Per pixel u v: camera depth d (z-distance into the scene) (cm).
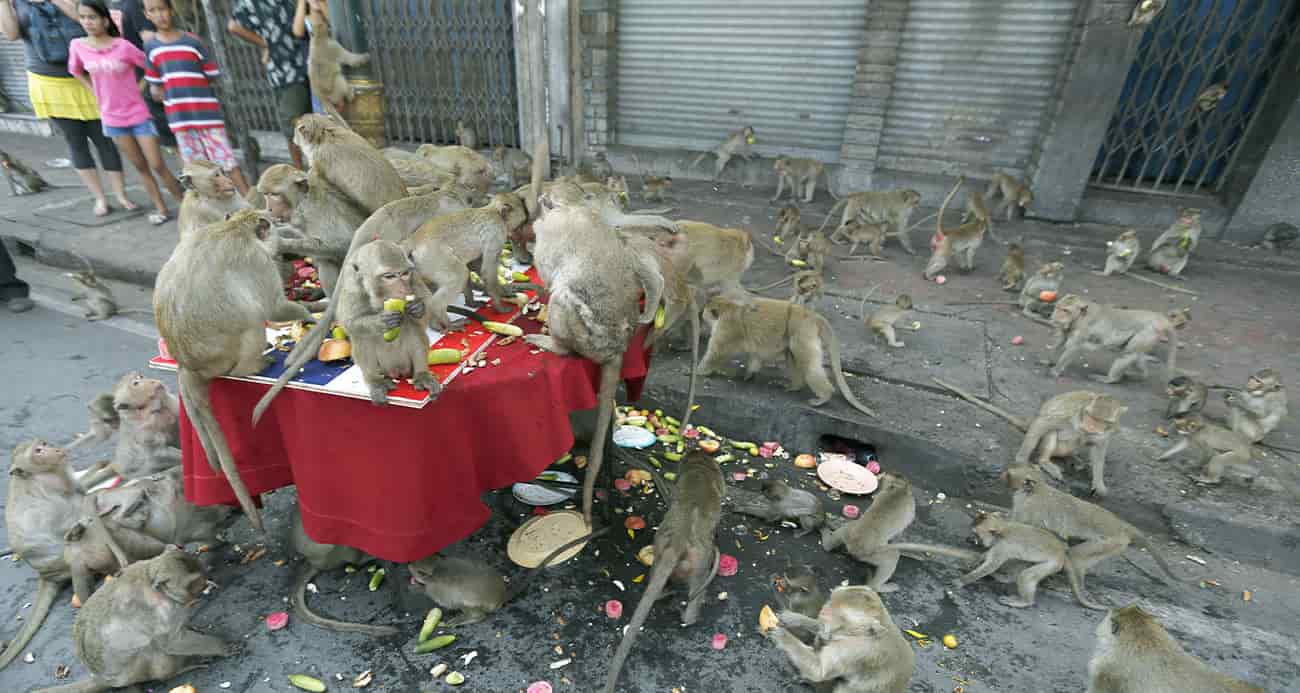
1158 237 732
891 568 338
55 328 580
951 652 313
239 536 373
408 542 268
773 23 882
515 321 316
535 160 315
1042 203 811
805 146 943
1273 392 402
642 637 315
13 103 1338
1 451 425
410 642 310
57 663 297
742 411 464
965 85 830
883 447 437
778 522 392
